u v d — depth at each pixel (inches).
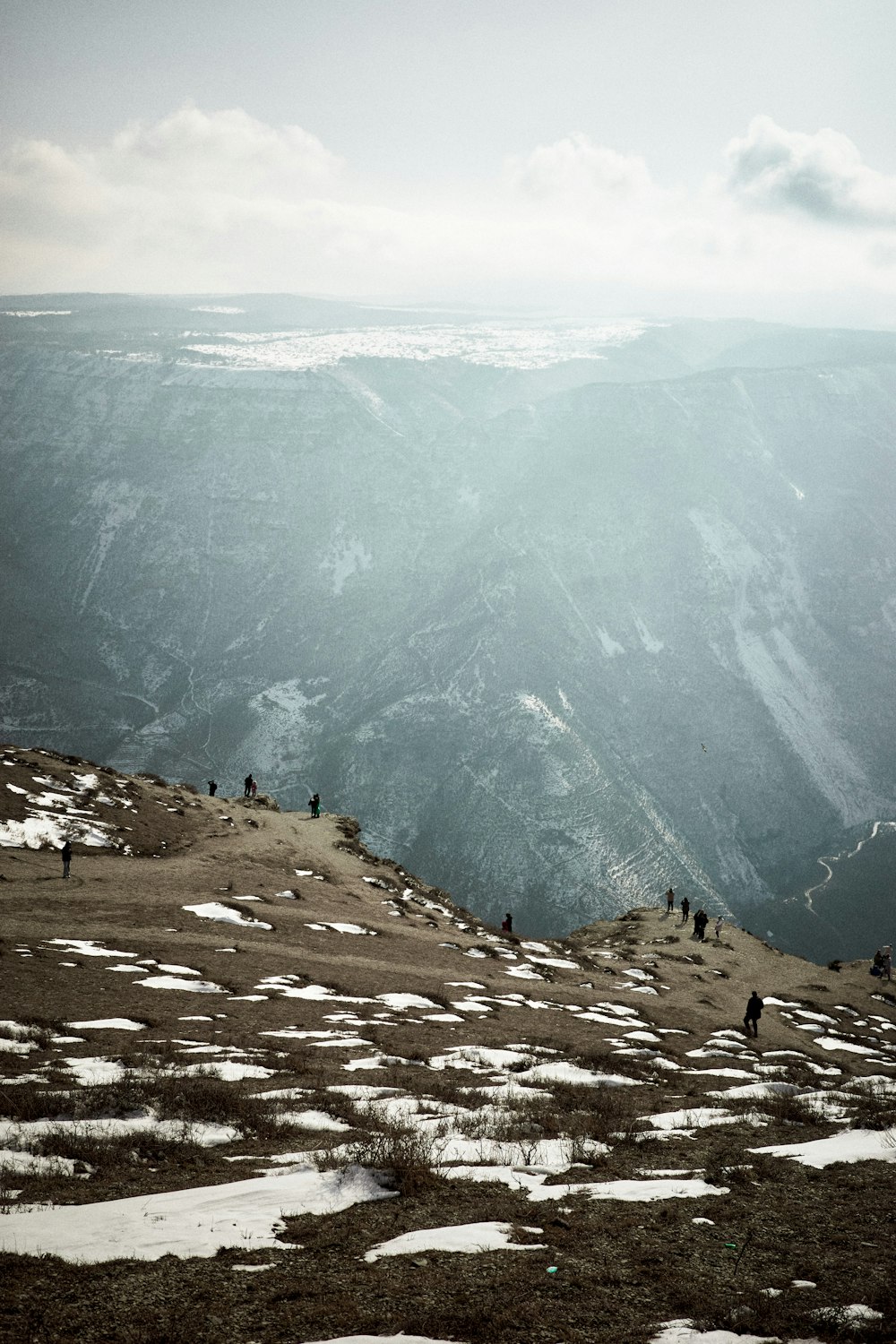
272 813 2539.4
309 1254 305.1
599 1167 429.4
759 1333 254.1
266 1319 257.1
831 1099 695.1
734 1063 975.6
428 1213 350.6
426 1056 780.0
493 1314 261.9
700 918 2076.8
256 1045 738.8
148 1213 335.0
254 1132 472.4
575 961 1691.7
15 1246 296.5
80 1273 280.2
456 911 2027.6
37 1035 668.7
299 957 1228.5
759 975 1836.9
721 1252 316.2
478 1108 568.1
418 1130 490.3
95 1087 520.4
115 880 1512.1
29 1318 249.0
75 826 1776.6
